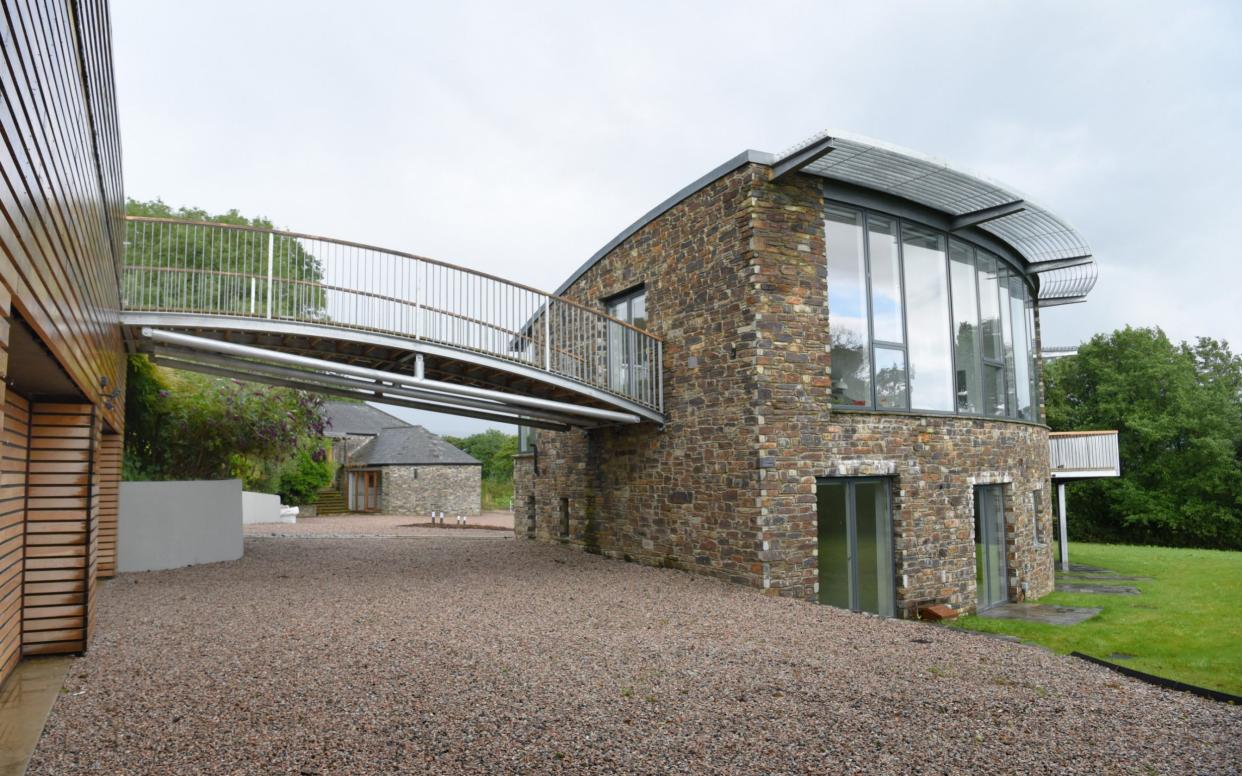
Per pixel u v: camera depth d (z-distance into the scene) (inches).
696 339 377.7
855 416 359.9
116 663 193.9
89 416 201.0
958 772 131.8
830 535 356.2
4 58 69.4
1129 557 698.2
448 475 1205.1
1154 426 1119.6
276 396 655.8
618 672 193.3
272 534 659.4
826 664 206.7
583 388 375.2
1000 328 460.1
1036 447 483.8
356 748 135.0
